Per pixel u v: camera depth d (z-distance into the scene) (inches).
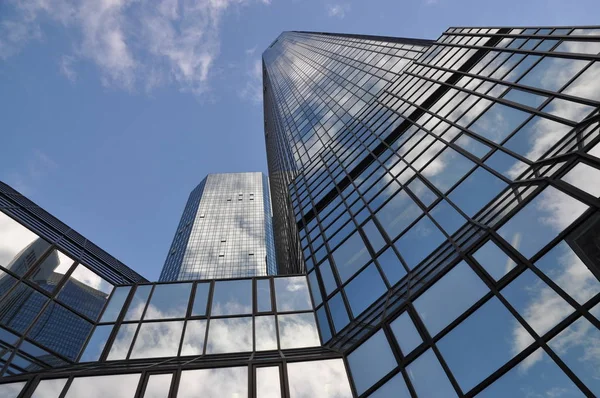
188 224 5403.5
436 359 390.6
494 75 765.3
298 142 1736.0
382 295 558.3
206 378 469.7
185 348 584.1
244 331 623.8
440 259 494.3
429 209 597.0
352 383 463.5
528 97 596.7
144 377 468.8
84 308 636.7
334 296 658.8
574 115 473.4
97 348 583.8
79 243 759.7
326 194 1022.4
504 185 491.5
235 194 6028.5
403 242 594.9
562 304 326.3
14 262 561.0
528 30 821.2
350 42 2566.4
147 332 619.2
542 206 402.9
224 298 713.0
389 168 824.9
